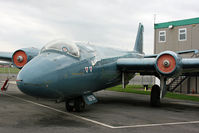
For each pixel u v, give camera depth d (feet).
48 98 20.56
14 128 16.96
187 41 64.85
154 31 71.67
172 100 41.45
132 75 38.58
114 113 24.99
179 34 66.49
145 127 18.37
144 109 28.94
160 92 30.27
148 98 42.70
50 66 19.98
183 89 63.52
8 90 49.06
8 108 26.16
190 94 58.39
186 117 23.86
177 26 66.90
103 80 28.48
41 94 19.22
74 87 22.21
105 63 28.40
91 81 25.29
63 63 21.20
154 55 40.83
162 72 27.30
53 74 19.66
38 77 18.62
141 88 73.72
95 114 23.89
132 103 34.73
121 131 16.79
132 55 39.73
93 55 26.37
